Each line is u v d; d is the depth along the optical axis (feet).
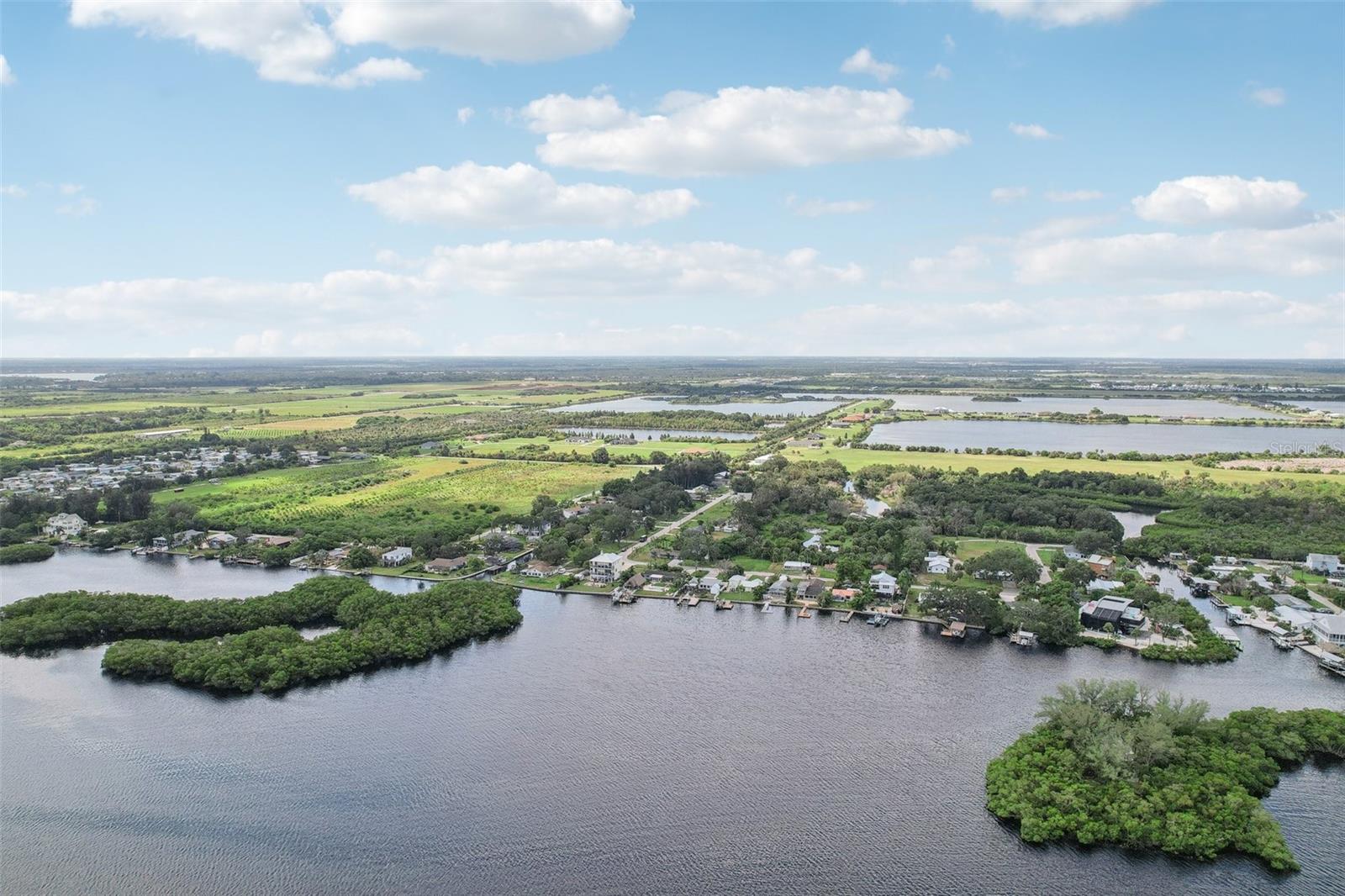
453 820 519.60
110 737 617.62
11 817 524.52
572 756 590.96
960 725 633.61
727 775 567.59
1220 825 494.18
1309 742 587.27
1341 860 481.46
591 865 480.64
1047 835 497.87
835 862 482.28
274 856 488.85
